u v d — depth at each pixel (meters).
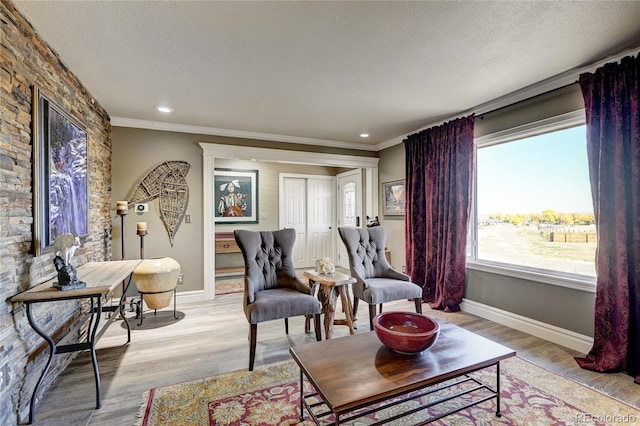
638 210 2.11
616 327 2.20
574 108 2.58
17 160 1.68
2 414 1.53
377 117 3.70
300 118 3.72
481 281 3.43
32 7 1.67
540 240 2.91
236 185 6.04
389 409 1.81
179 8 1.69
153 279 3.24
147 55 2.20
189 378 2.16
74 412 1.78
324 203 6.78
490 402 1.85
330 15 1.75
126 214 3.48
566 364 2.32
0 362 1.52
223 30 1.90
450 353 1.63
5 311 1.57
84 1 1.62
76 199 2.46
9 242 1.60
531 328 2.91
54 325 2.10
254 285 2.68
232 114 3.55
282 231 3.03
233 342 2.77
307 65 2.37
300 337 2.88
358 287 3.08
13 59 1.64
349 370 1.47
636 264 2.12
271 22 1.82
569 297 2.62
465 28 1.90
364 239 3.40
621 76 2.20
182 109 3.36
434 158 3.91
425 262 4.14
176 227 4.00
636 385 2.02
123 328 3.10
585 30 1.93
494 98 3.09
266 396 1.94
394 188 4.89
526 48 2.14
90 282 1.98
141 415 1.76
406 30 1.91
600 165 2.28
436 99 3.11
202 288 4.14
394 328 1.86
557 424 1.66
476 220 3.58
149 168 3.86
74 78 2.50
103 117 3.34
